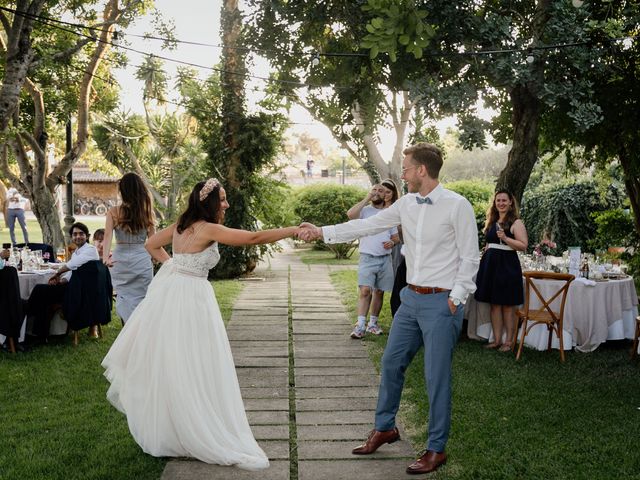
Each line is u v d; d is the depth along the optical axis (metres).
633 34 7.99
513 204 6.46
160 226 14.89
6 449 4.05
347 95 9.00
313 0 7.95
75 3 12.66
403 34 4.86
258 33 8.47
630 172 9.47
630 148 9.12
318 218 18.64
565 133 9.45
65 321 7.13
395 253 7.30
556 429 4.41
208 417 3.83
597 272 6.84
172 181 17.78
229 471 3.77
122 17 11.66
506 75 6.74
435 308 3.73
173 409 3.80
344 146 14.66
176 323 3.85
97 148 19.73
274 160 13.84
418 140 10.08
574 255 6.90
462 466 3.85
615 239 10.82
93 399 5.06
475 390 5.23
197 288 3.93
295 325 8.16
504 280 6.41
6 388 5.36
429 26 4.85
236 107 13.16
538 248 7.51
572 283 6.50
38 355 6.45
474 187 18.66
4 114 8.35
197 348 3.85
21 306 6.46
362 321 7.32
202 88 13.66
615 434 4.31
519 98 7.68
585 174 13.28
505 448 4.08
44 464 3.80
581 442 4.18
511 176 7.78
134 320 3.99
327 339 7.34
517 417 4.63
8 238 20.56
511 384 5.41
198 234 3.93
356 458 4.00
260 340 7.31
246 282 12.42
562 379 5.57
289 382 5.73
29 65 8.80
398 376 3.99
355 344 7.09
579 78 7.26
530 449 4.06
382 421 4.04
